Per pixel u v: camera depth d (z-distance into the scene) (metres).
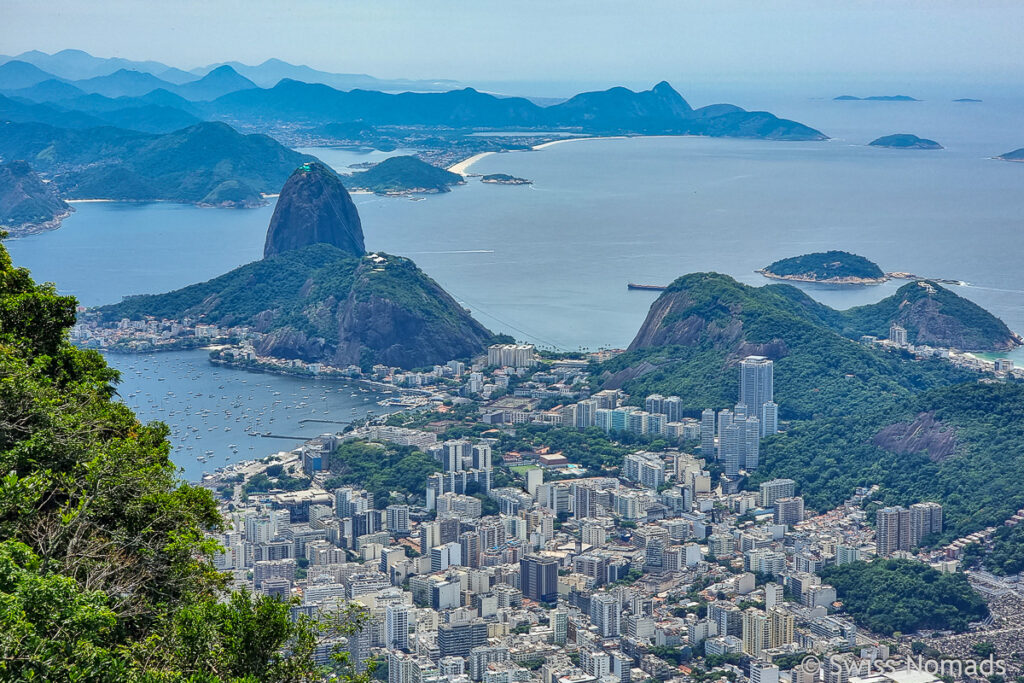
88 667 59.91
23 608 60.31
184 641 68.75
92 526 75.75
